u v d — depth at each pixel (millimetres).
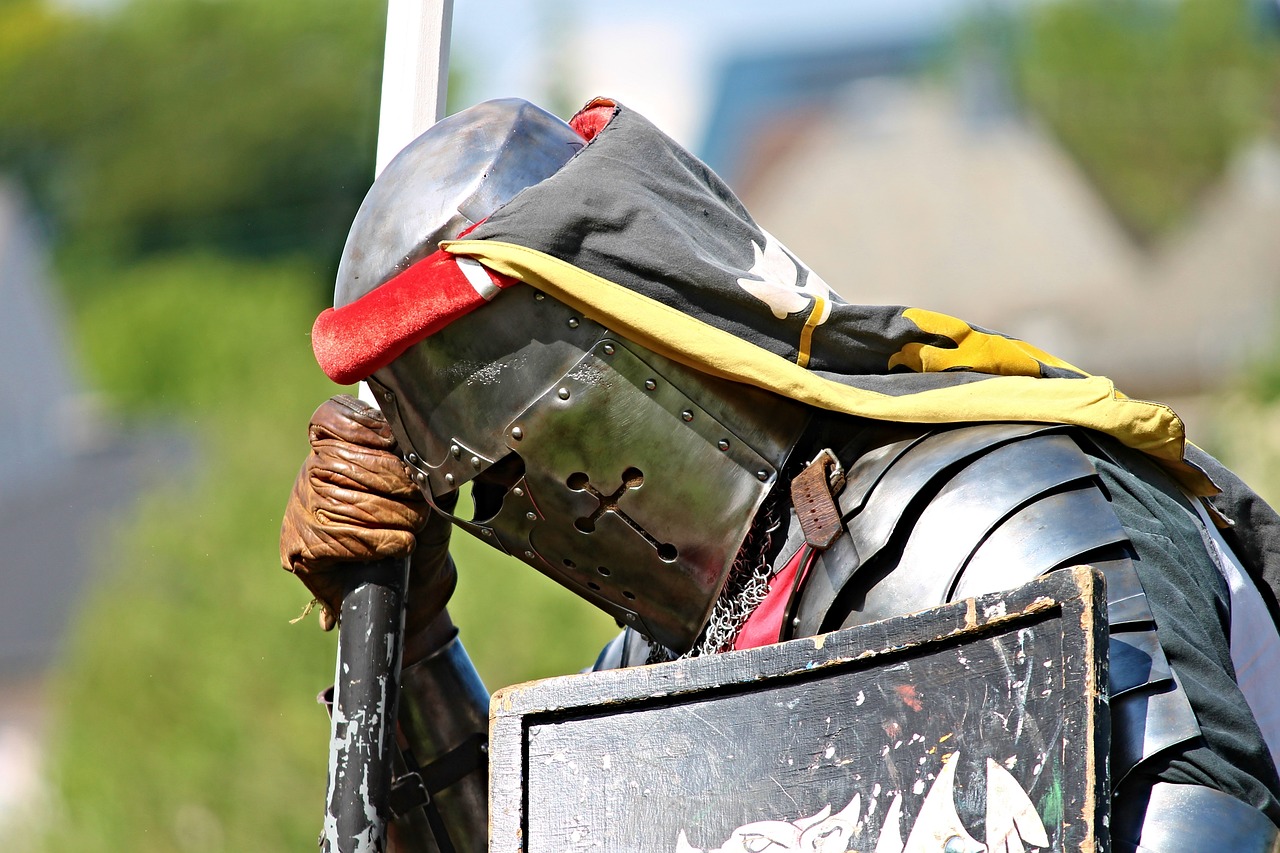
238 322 51125
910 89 64250
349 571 7023
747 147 66750
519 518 6652
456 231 6656
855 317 6285
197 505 35312
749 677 5598
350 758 6863
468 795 7496
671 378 6398
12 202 60562
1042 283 59094
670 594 6512
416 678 7512
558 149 6895
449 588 7562
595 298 6316
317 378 42625
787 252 6797
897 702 5359
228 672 27516
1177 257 58188
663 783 5652
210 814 26531
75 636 34875
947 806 5191
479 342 6531
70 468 49469
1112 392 6199
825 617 6012
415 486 6957
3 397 53562
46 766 29781
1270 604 6852
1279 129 59969
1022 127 61094
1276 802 5516
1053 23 61312
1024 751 5105
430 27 7602
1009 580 5684
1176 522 6188
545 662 22016
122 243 59125
